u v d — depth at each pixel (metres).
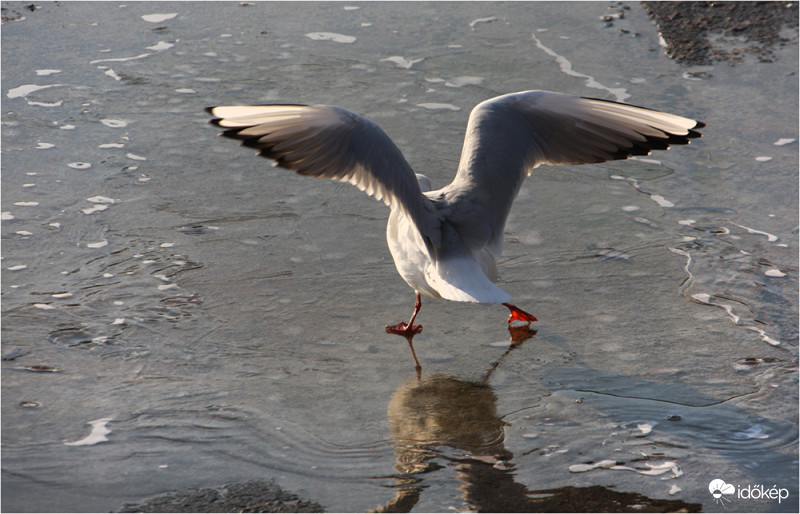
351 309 10.62
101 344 9.73
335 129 8.50
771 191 13.13
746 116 15.38
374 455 8.03
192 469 7.81
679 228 12.25
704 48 18.23
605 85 16.31
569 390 9.07
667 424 8.48
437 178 13.27
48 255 11.41
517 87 16.27
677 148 14.59
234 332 10.05
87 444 8.13
